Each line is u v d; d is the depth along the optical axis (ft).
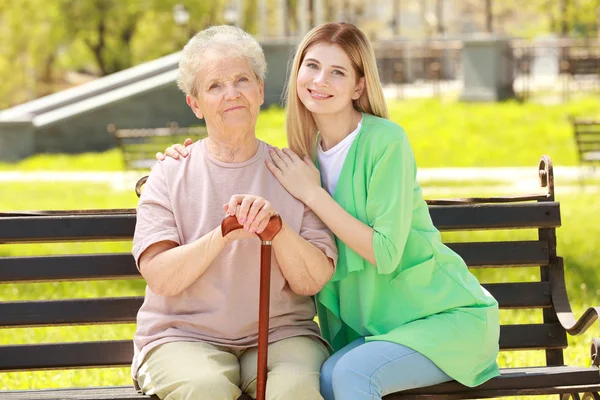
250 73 14.07
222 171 14.14
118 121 72.38
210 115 14.03
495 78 78.02
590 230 36.19
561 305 16.08
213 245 13.29
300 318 14.21
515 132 64.75
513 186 48.19
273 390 13.10
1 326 15.35
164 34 129.18
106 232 15.61
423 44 100.58
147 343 13.78
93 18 125.18
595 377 14.47
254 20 132.46
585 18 127.44
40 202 45.60
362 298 14.28
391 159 14.12
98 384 19.75
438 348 13.73
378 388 13.38
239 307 13.84
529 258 16.33
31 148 69.56
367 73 14.49
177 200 14.05
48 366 15.37
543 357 21.24
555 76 110.52
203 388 12.83
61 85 153.69
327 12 107.34
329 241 14.12
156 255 13.71
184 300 13.85
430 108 73.56
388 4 166.61
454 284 14.25
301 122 14.82
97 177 57.11
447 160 58.75
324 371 13.66
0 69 128.36
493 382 14.21
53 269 15.55
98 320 15.53
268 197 14.16
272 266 13.98
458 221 16.25
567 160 57.88
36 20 124.47
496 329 14.29
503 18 173.99
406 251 14.35
